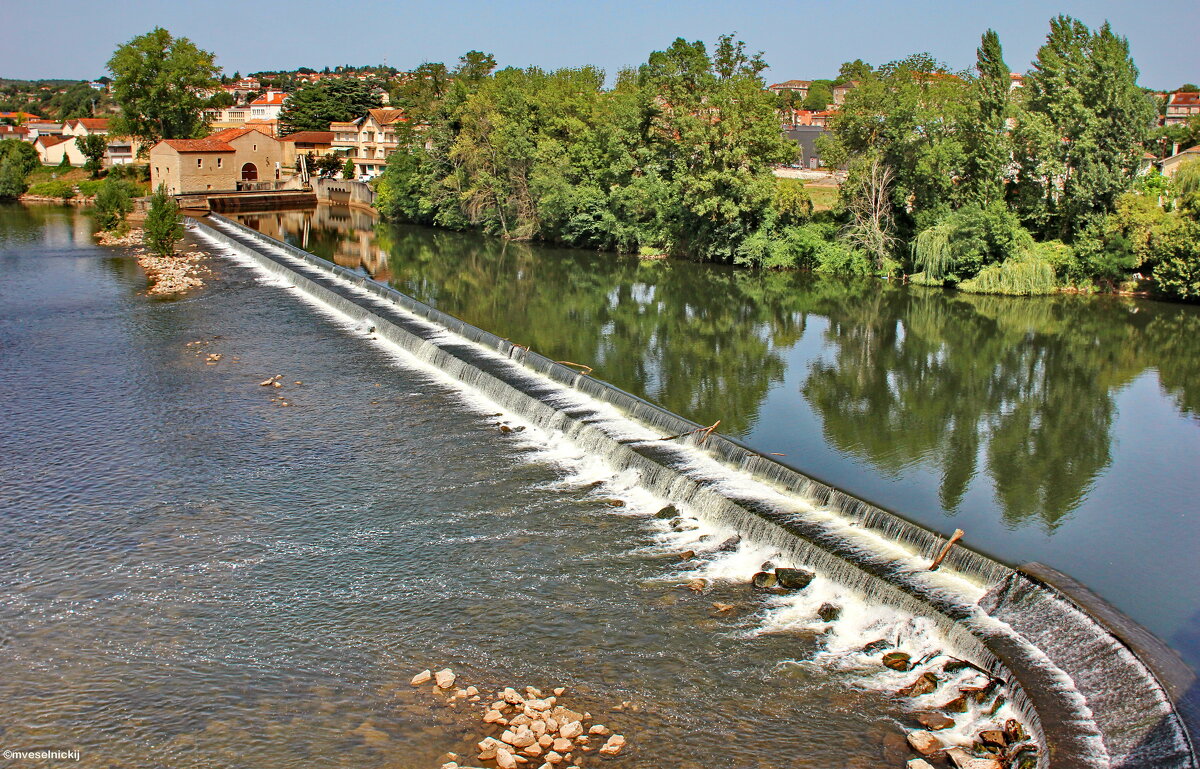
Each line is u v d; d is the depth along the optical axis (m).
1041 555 27.62
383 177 150.50
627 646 24.03
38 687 22.38
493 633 24.67
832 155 84.88
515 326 59.94
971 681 22.06
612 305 68.88
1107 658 21.81
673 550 29.16
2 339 54.88
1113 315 65.56
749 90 86.69
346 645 24.17
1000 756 19.52
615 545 29.53
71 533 30.27
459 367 48.19
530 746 20.08
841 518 29.59
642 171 102.06
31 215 129.00
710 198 87.81
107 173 163.62
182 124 160.38
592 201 100.31
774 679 22.56
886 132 82.25
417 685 22.44
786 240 88.94
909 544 27.55
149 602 26.25
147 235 104.12
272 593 26.72
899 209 86.69
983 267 76.81
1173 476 34.84
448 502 32.78
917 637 23.89
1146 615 24.06
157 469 35.53
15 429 39.62
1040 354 54.16
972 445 38.00
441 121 121.81
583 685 22.44
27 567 28.05
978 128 77.75
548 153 104.75
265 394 45.03
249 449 37.69
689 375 48.12
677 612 25.58
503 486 34.16
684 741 20.39
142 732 20.77
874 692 22.02
